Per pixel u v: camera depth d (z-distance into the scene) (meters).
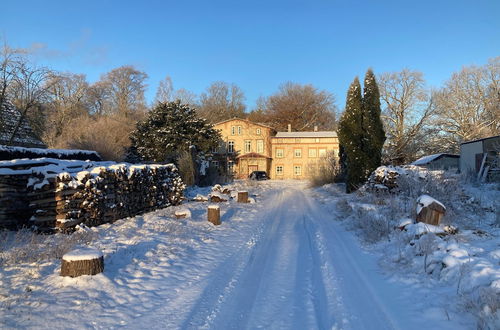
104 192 11.96
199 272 7.43
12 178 10.08
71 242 8.32
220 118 70.81
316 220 14.32
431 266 6.64
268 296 6.09
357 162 23.80
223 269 7.69
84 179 10.91
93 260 6.29
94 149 26.53
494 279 5.30
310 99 73.25
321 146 55.50
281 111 73.31
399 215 11.32
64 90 36.16
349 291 6.21
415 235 8.65
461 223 10.04
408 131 44.47
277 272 7.46
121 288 6.20
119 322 5.02
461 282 5.72
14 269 6.51
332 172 32.75
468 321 4.77
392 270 7.17
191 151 28.44
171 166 18.45
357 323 4.96
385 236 9.68
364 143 23.89
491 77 41.00
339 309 5.45
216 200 19.52
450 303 5.31
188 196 21.81
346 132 24.31
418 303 5.57
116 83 57.84
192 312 5.41
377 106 24.14
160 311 5.43
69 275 6.12
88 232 9.90
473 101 41.97
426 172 13.86
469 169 23.27
